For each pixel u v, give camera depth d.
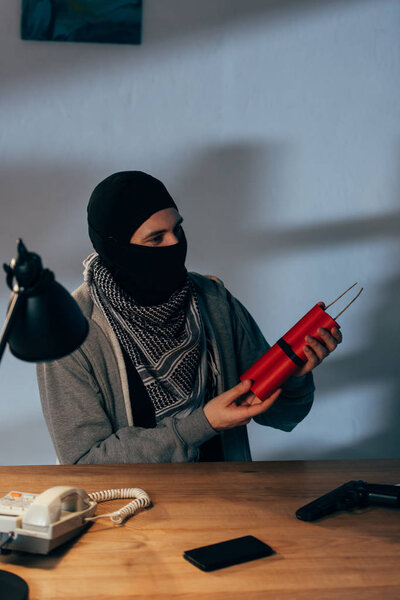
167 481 1.08
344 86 2.23
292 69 2.20
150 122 2.15
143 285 1.40
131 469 1.14
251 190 2.21
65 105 2.11
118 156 2.15
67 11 2.05
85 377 1.37
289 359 1.15
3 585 0.72
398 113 2.26
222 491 1.04
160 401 1.42
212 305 1.58
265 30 2.17
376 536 0.88
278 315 2.27
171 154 2.17
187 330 1.46
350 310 2.31
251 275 2.24
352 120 2.24
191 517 0.93
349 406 2.35
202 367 1.48
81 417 1.33
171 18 2.12
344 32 2.21
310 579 0.76
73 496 0.87
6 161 2.10
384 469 1.17
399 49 2.24
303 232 2.25
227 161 2.19
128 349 1.42
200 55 2.15
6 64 2.07
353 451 2.36
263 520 0.92
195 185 2.19
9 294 2.14
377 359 2.34
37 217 2.13
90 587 0.73
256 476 1.12
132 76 2.12
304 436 2.33
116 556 0.81
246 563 0.79
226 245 2.22
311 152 2.23
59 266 2.16
